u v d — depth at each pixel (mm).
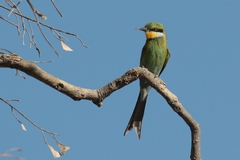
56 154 7418
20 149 5047
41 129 7531
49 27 7492
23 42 6996
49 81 8148
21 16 7137
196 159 9906
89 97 8812
